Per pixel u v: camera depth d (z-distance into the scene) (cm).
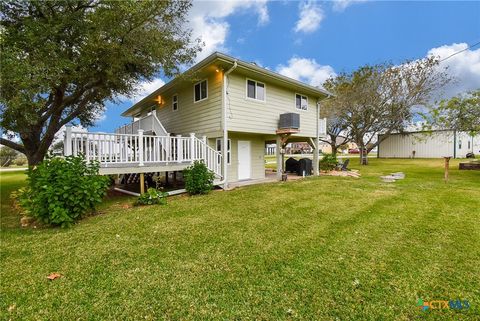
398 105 1814
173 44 728
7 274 282
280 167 1088
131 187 1014
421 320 206
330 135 2238
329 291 245
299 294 241
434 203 589
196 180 743
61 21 572
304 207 566
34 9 589
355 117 1928
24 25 569
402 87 1781
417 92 1736
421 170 1405
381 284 256
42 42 554
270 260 309
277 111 1067
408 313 214
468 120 991
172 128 1229
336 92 1923
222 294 242
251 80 955
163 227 439
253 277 271
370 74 1839
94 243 370
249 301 232
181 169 786
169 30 721
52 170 454
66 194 445
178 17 711
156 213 536
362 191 756
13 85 478
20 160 3250
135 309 222
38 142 804
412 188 799
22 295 243
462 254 319
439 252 326
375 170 1480
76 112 858
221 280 266
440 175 1165
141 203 630
